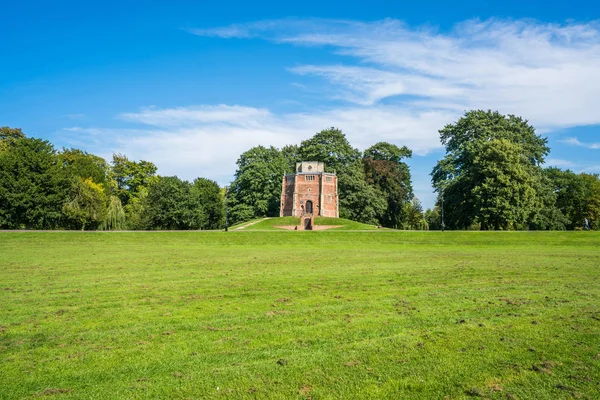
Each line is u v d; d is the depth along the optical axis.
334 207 99.19
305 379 8.16
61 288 17.45
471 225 82.75
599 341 10.12
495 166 68.69
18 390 7.77
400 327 11.44
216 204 104.00
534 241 51.41
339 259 30.30
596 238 52.44
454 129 85.25
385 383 7.98
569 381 7.99
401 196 109.25
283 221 88.00
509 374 8.35
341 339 10.48
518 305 13.96
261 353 9.52
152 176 111.00
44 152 69.19
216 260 29.31
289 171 113.69
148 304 14.43
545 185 79.06
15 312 13.29
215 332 11.12
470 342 10.15
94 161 101.44
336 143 108.06
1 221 63.97
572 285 17.98
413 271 22.84
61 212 69.62
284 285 18.08
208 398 7.46
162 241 50.34
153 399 7.42
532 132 82.50
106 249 39.22
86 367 8.83
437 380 8.09
